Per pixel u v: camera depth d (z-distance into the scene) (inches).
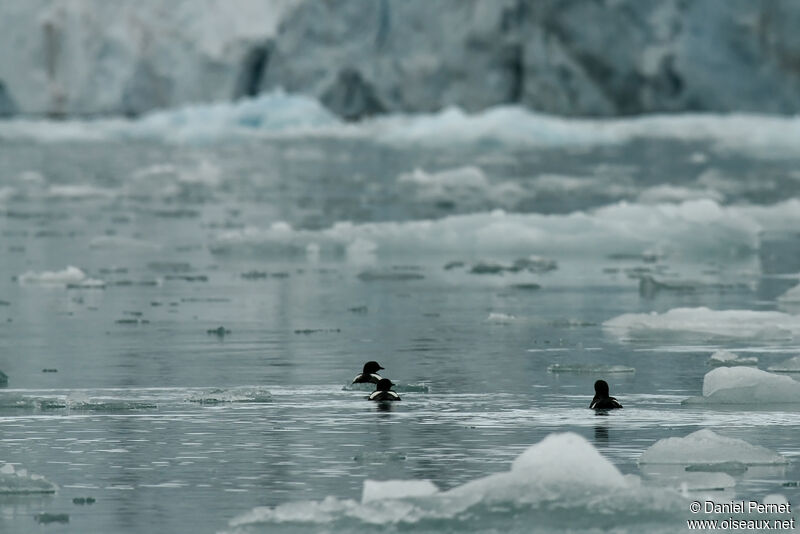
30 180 6648.6
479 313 2421.3
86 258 3444.9
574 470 1034.1
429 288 2819.9
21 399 1556.3
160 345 2048.5
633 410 1523.1
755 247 3575.3
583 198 5546.3
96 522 1079.0
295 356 1935.3
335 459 1289.4
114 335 2156.7
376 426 1440.7
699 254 3503.9
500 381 1718.8
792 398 1562.5
